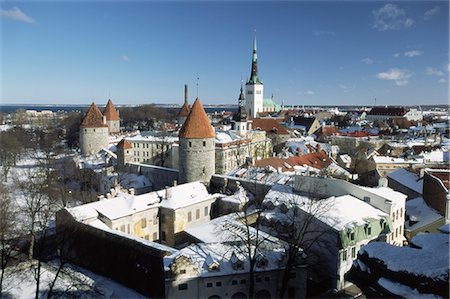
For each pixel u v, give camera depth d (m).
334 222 55.12
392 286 29.20
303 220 57.94
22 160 157.12
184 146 84.38
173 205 68.06
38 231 67.19
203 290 47.97
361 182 101.75
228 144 115.69
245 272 48.78
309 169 94.00
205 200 72.94
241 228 58.62
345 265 54.56
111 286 53.38
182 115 185.12
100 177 108.69
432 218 66.94
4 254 56.91
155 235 68.50
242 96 136.75
